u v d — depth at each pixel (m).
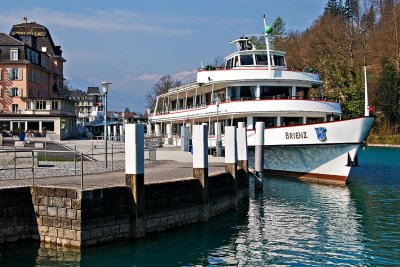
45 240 15.81
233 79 36.91
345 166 32.31
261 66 37.44
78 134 92.94
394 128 91.69
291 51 103.38
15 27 99.50
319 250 17.38
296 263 15.86
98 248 15.69
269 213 23.59
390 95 90.88
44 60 92.12
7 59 81.62
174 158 34.62
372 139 91.19
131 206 16.73
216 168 26.45
